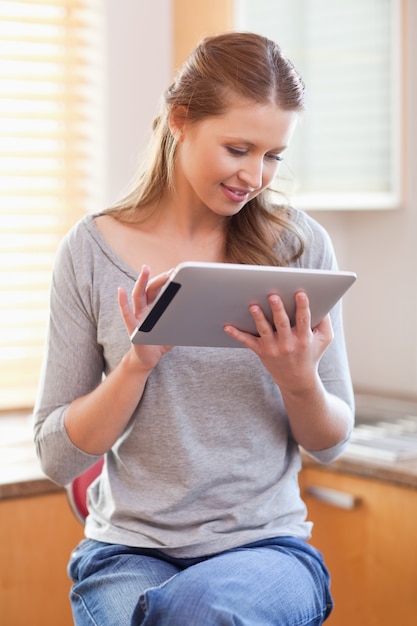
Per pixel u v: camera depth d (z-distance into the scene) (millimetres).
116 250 1766
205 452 1678
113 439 1675
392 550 2297
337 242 3406
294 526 1724
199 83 1594
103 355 1770
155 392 1673
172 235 1786
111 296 1727
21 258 2848
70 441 1688
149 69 2828
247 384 1698
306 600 1596
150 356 1579
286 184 1891
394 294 3283
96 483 1854
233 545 1651
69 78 2830
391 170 3150
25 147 2818
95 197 2889
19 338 2840
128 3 2783
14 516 2230
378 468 2293
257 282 1425
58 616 2303
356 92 3070
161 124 1764
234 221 1800
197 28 2789
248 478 1695
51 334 1770
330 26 3021
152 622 1457
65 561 2293
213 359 1681
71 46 2826
